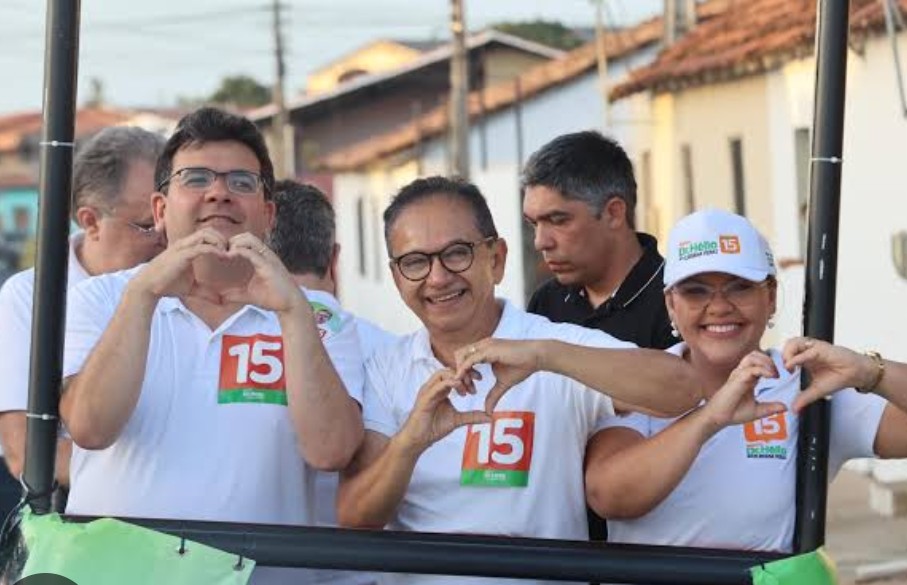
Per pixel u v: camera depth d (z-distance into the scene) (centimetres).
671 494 356
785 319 1393
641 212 2134
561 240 488
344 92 3962
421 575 350
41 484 333
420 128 3188
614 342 365
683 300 361
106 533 325
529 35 4147
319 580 379
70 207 334
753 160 1714
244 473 361
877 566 862
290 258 465
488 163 3033
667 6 2180
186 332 363
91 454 365
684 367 340
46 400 332
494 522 354
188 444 360
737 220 361
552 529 357
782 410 331
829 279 330
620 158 495
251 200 371
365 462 364
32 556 326
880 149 1357
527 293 2408
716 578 322
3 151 5341
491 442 355
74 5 330
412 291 361
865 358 325
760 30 1697
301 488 370
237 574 323
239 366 363
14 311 418
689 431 336
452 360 368
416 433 339
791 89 1599
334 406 350
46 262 331
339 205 3672
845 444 357
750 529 353
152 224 464
